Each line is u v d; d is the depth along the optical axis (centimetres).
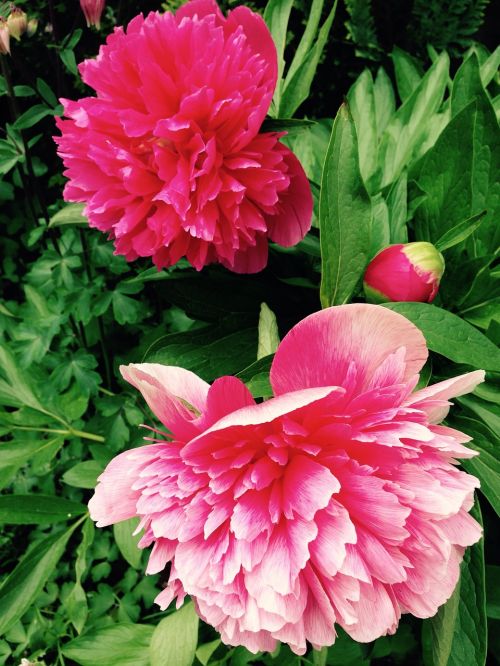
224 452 20
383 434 20
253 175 28
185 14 31
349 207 27
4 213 54
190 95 27
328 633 21
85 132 30
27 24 37
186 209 27
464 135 33
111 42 30
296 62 38
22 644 44
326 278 28
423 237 36
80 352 45
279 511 20
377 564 20
